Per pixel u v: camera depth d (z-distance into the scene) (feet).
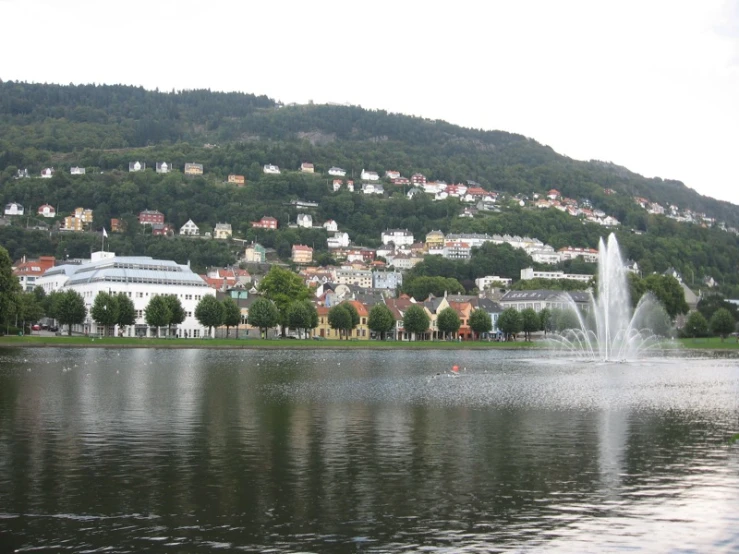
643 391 312.09
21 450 168.35
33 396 268.00
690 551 108.99
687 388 327.67
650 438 190.29
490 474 149.89
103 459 159.63
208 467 153.38
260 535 113.91
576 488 140.05
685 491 138.10
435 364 490.90
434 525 118.83
